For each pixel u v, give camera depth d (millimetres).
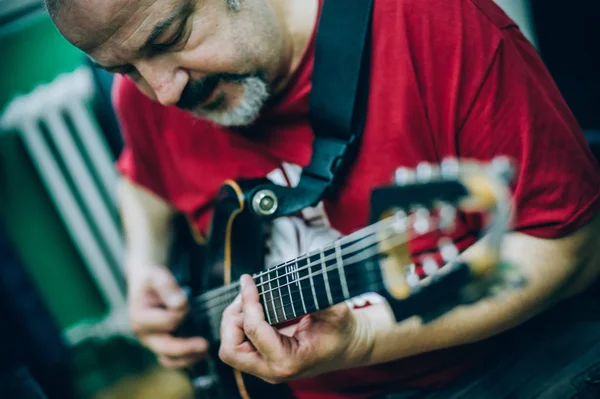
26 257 2525
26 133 2330
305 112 979
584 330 958
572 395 860
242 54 853
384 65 892
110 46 824
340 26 896
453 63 859
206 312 1104
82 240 2441
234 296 1017
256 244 1020
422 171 585
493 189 543
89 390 2291
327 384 1057
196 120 1110
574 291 899
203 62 838
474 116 860
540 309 861
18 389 1427
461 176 553
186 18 806
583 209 833
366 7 886
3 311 2039
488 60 839
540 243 844
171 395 2166
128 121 1269
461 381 991
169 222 1392
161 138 1225
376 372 1017
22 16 2291
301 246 1012
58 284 2574
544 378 905
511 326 871
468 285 597
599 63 1604
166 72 844
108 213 2428
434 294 609
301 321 840
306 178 957
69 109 2311
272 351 788
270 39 881
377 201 624
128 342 2385
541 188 831
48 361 2105
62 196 2404
